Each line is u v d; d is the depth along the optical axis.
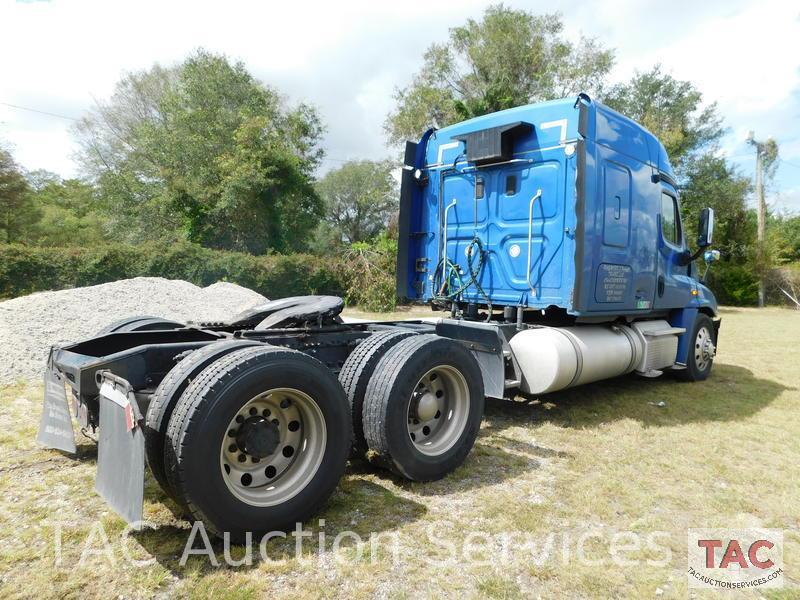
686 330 6.93
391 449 3.29
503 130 5.17
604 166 5.13
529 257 5.18
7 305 7.86
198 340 4.19
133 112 35.50
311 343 3.93
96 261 17.34
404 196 6.23
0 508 3.02
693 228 24.88
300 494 2.85
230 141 30.39
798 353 10.23
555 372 4.79
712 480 3.72
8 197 31.47
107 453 2.68
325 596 2.29
